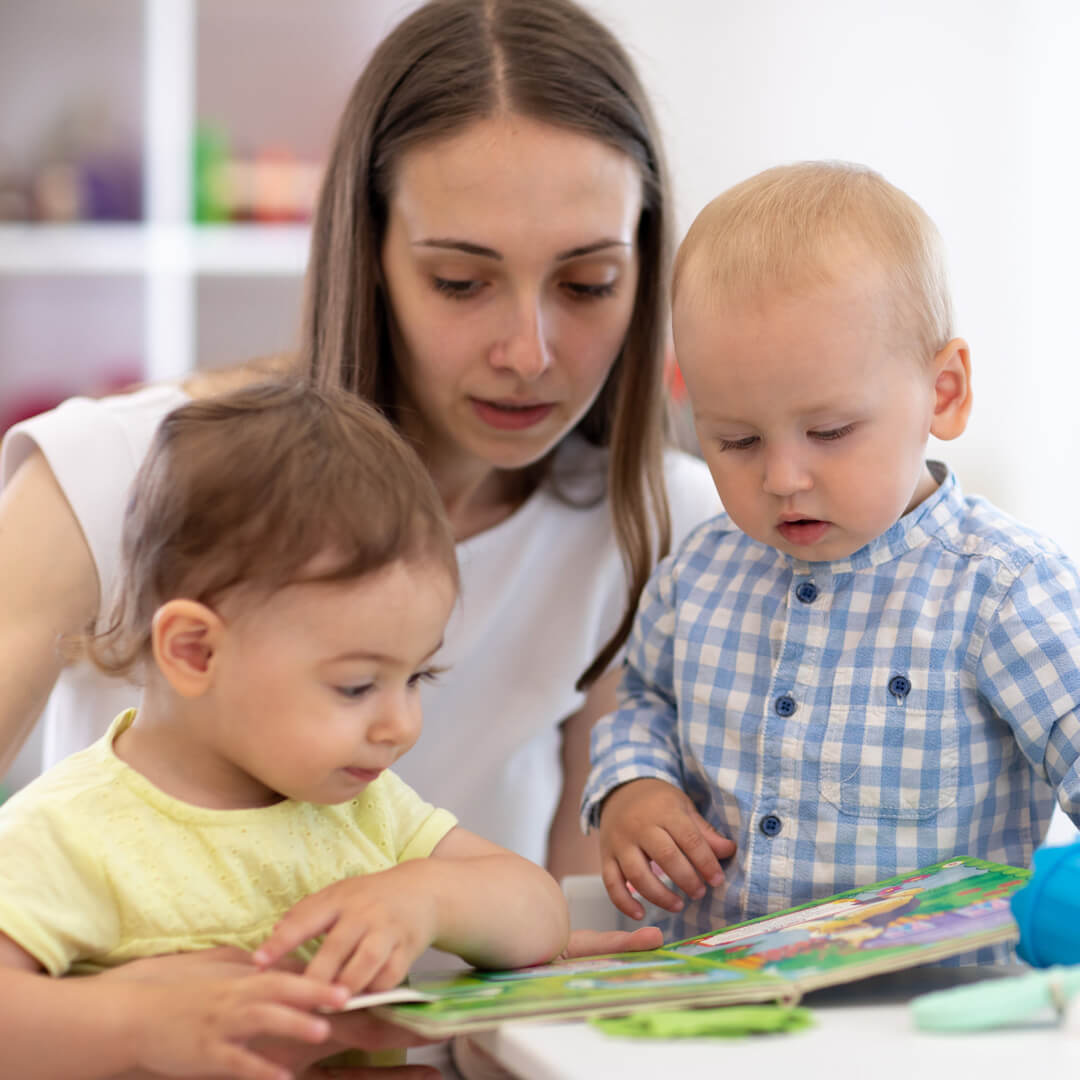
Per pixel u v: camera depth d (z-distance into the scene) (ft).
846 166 3.55
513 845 5.01
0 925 2.61
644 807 3.67
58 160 9.64
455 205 3.90
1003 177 8.30
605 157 4.00
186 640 2.80
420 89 4.01
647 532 4.65
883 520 3.29
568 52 4.07
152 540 2.89
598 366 4.19
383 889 2.74
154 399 4.54
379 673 2.82
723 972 2.66
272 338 9.96
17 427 4.35
